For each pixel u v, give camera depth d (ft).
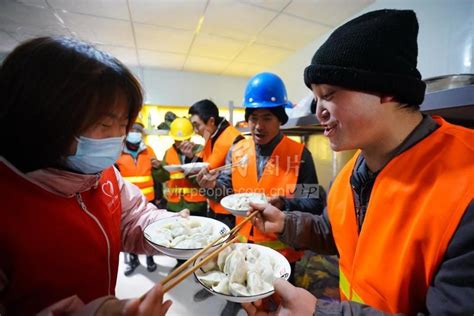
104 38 8.23
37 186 1.41
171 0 6.10
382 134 1.54
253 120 3.81
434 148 1.44
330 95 1.52
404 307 1.38
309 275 5.30
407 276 1.35
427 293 1.23
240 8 6.39
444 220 1.21
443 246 1.20
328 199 2.30
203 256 1.82
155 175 6.78
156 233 2.16
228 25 7.29
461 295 1.05
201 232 2.32
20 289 1.31
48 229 1.38
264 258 1.97
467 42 4.02
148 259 6.73
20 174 1.35
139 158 6.92
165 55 10.03
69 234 1.46
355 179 1.93
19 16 6.68
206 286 1.64
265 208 2.51
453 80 2.30
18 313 1.33
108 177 2.05
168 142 11.59
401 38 1.38
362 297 1.62
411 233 1.34
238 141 4.98
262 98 3.65
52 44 1.28
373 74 1.34
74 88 1.24
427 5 4.66
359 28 1.39
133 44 8.82
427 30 4.67
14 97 1.23
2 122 1.26
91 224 1.63
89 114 1.32
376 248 1.55
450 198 1.22
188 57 10.27
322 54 1.51
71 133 1.31
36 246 1.32
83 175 1.53
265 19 6.91
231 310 4.81
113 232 1.85
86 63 1.28
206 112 5.81
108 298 1.08
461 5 4.09
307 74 1.60
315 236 2.37
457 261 1.11
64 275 1.44
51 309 1.05
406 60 1.41
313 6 6.24
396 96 1.41
